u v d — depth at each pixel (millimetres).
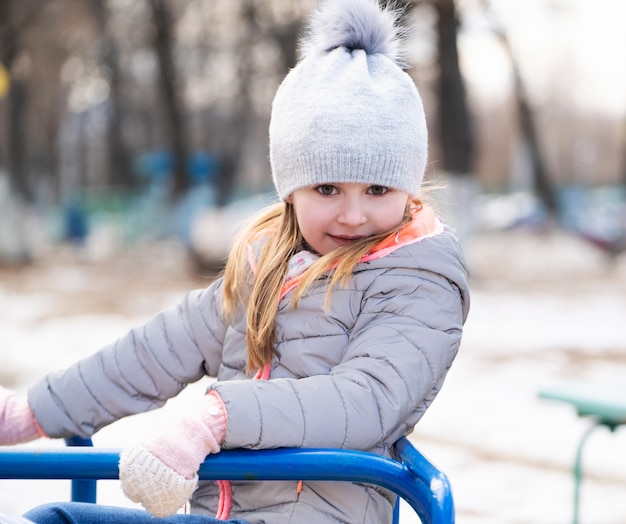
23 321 9180
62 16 19438
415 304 1568
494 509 3795
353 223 1615
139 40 21281
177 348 1768
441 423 5219
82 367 1770
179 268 15633
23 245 16453
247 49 20062
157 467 1361
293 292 1637
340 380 1475
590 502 3936
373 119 1613
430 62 13711
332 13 1728
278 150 1691
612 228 17062
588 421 5285
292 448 1413
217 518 1571
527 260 17812
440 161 13148
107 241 24766
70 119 30859
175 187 16391
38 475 1412
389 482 1373
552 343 8047
